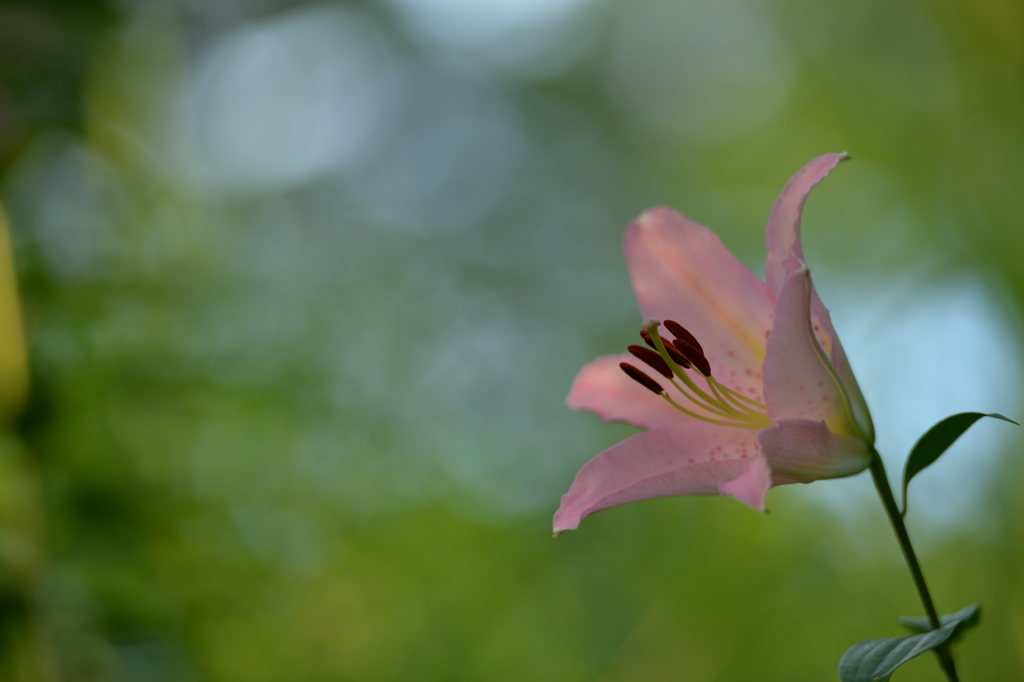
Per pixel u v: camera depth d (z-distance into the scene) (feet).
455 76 15.78
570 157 15.57
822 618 6.97
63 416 4.99
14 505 4.93
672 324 4.45
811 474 4.30
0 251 4.95
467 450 8.19
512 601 6.85
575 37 16.22
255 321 6.00
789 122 11.40
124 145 5.31
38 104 5.17
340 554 5.87
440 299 10.16
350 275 8.55
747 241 11.64
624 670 6.59
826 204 9.93
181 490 5.19
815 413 4.30
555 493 8.64
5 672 4.91
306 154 10.87
